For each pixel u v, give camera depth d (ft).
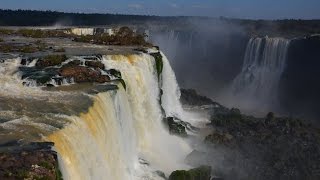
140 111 120.78
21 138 67.51
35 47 138.10
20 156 61.00
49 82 100.99
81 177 68.95
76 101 88.02
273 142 136.05
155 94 135.13
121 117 100.17
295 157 127.03
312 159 127.65
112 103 96.17
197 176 100.48
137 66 126.21
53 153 62.34
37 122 74.79
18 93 92.89
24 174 56.75
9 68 109.09
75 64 114.93
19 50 130.31
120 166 90.12
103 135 84.12
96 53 130.41
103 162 78.48
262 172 116.26
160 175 100.12
